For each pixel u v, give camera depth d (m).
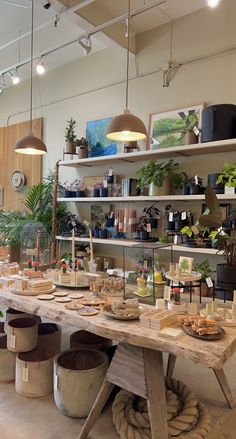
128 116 2.49
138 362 1.73
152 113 4.34
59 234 4.97
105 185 4.62
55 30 4.38
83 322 1.84
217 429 1.99
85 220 4.86
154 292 2.21
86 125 5.05
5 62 5.38
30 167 5.85
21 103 6.04
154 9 3.96
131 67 4.55
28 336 2.39
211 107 3.49
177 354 1.52
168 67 4.18
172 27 4.20
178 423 1.84
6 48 4.90
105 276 2.67
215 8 3.88
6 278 2.63
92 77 5.02
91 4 3.79
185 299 2.46
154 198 3.96
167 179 3.99
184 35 4.11
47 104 5.61
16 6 3.89
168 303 1.99
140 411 1.98
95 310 1.99
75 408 2.04
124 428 1.83
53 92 5.53
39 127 5.68
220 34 3.84
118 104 4.71
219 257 3.80
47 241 4.91
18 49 4.93
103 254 4.79
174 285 2.32
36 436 1.90
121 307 1.91
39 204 5.21
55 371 2.12
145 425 1.84
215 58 3.88
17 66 4.92
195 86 4.01
